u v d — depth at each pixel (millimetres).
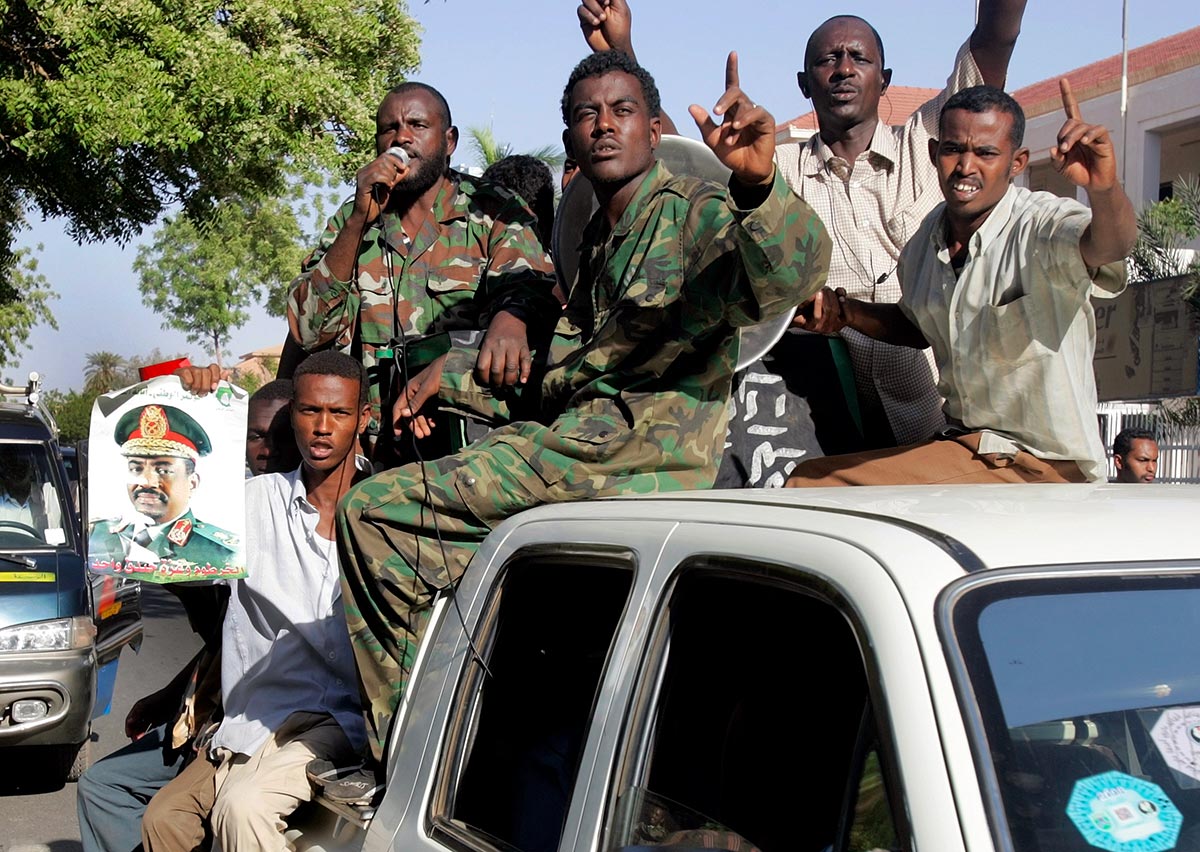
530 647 2254
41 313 40375
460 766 2283
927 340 3141
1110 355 13227
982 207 2861
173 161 13805
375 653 2773
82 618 6605
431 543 2705
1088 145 2455
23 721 6316
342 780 2646
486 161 22641
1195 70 18953
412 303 3807
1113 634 1550
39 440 7191
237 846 2744
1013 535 1667
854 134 3934
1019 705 1455
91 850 3705
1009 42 3988
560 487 2676
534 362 3334
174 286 44781
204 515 3090
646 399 2742
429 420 3473
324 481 3160
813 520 1782
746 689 1935
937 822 1359
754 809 1909
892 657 1479
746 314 2510
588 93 2873
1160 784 1471
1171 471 11586
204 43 12547
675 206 2717
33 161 13375
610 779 1858
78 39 11930
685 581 1893
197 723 3500
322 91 13633
